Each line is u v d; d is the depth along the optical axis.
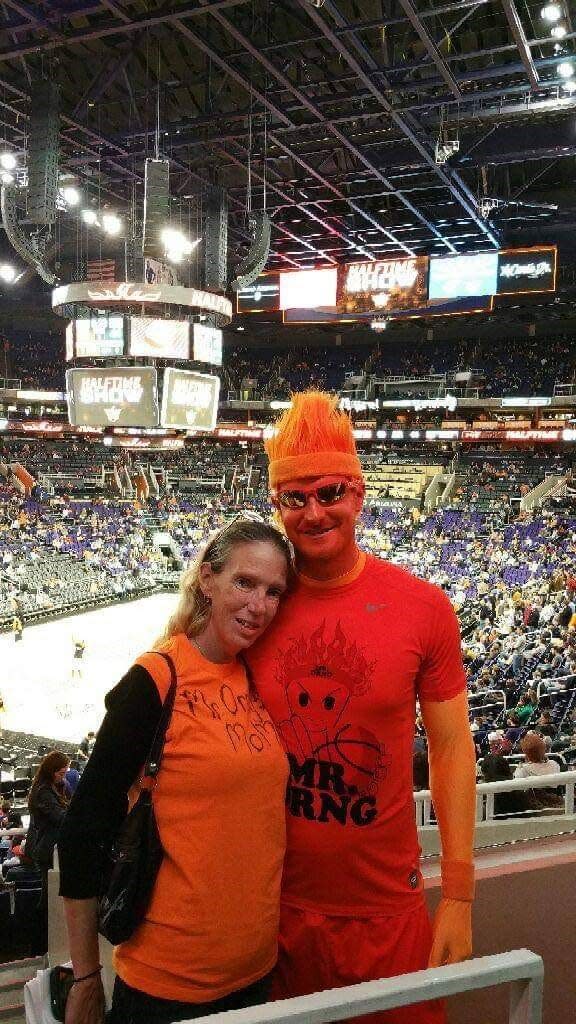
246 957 1.68
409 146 21.75
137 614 30.73
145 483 48.25
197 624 1.81
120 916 1.62
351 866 1.84
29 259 18.80
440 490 45.59
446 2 14.80
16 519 37.03
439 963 1.75
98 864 1.65
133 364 24.36
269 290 32.53
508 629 18.61
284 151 22.08
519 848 3.49
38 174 15.52
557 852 3.41
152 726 1.68
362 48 15.20
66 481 46.22
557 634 15.62
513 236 31.94
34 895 5.44
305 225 30.91
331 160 23.73
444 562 32.75
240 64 17.52
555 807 5.46
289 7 15.59
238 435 48.28
